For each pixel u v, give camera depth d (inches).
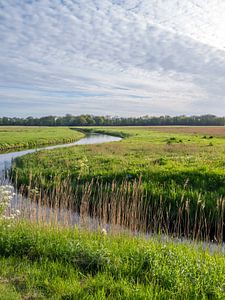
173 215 394.6
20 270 204.1
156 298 171.3
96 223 348.8
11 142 1793.8
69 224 327.9
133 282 191.0
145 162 724.7
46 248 235.6
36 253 232.2
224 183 462.0
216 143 1416.1
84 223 321.1
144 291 177.5
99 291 176.2
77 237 265.4
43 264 214.4
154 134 2770.7
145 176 536.7
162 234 339.3
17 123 7632.9
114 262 213.2
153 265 207.2
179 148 1154.7
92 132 4106.8
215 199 393.4
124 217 354.3
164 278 192.4
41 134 2802.7
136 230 330.3
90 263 212.8
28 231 265.3
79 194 491.5
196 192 423.2
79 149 1262.3
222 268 205.3
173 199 418.6
